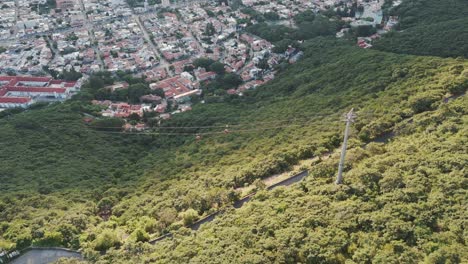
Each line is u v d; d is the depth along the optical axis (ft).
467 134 254.47
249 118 485.97
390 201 205.26
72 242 269.64
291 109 463.01
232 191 276.82
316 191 234.58
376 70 492.95
